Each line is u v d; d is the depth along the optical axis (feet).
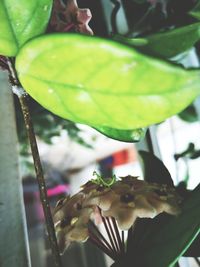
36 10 0.45
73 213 0.75
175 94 0.35
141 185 0.76
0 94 0.66
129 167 7.25
